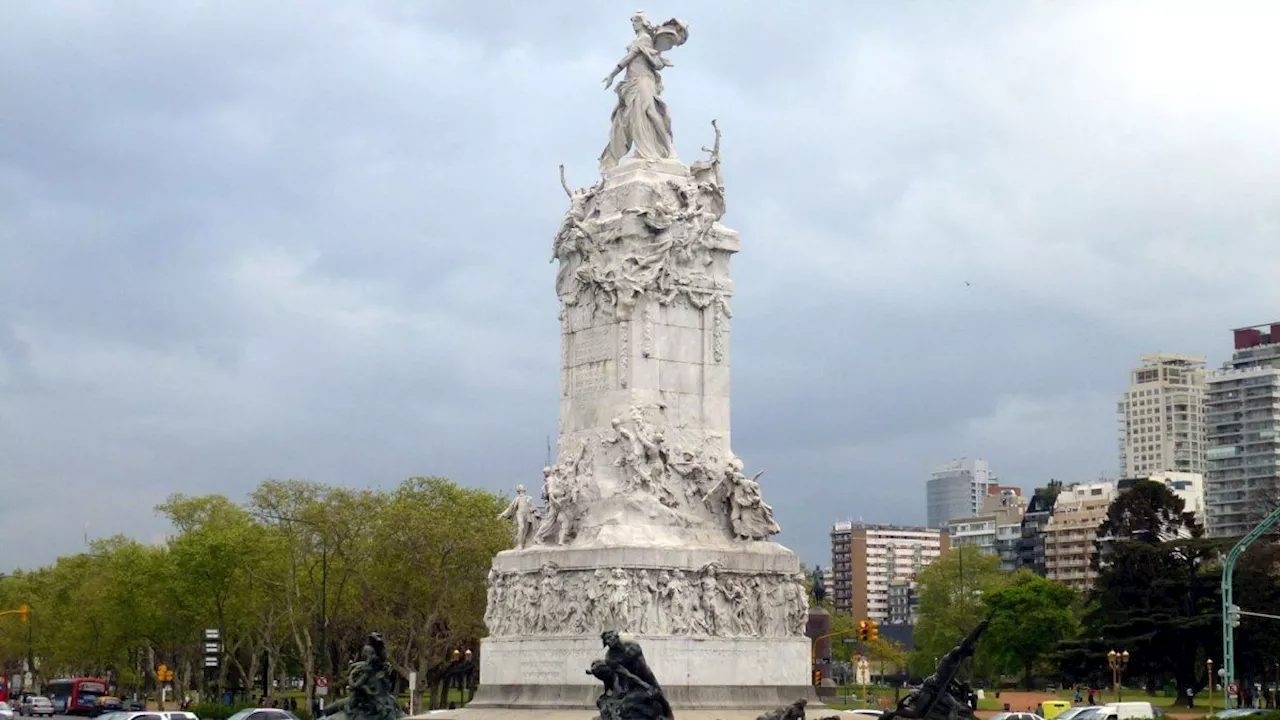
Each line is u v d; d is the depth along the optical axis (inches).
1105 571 6141.7
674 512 2920.8
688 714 2733.8
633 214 2999.5
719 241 3068.4
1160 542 6127.0
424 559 5191.9
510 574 2977.4
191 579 5979.3
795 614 2950.3
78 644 7426.2
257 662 6520.7
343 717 2642.7
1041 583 7677.2
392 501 5492.1
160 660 7662.4
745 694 2851.9
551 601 2874.0
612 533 2849.4
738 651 2861.7
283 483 5762.8
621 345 2967.5
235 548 5925.2
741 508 2962.6
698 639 2822.3
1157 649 5900.6
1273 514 4377.5
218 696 6107.3
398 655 5482.3
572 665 2807.6
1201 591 5925.2
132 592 6604.3
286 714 3671.3
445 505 5344.5
